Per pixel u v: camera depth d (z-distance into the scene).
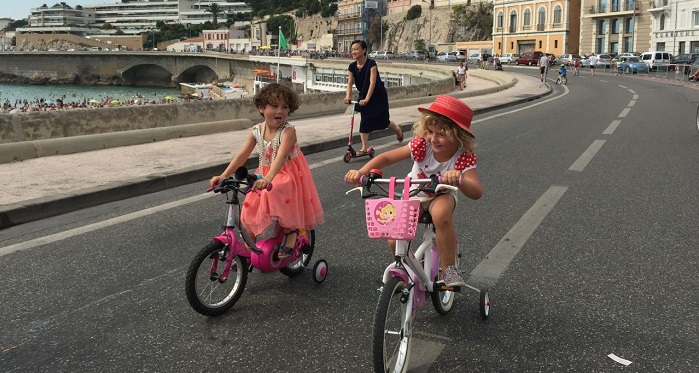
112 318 3.61
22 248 4.95
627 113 16.44
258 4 189.25
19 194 6.38
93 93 116.81
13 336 3.38
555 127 13.51
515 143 11.02
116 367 3.03
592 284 4.10
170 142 10.91
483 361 3.08
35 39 179.75
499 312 3.69
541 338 3.33
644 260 4.55
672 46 60.06
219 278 3.64
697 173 7.88
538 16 78.25
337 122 14.63
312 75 81.81
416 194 3.17
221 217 5.90
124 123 11.48
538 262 4.56
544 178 7.78
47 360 3.10
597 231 5.35
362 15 124.69
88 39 179.50
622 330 3.41
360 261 4.64
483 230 5.44
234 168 3.98
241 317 3.64
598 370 2.98
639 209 6.10
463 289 4.07
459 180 2.96
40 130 9.99
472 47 93.31
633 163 8.73
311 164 9.12
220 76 118.38
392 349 2.88
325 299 3.92
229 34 168.75
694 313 3.61
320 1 151.75
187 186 7.63
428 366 3.03
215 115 13.56
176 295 3.97
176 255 4.75
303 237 4.26
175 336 3.38
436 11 110.19
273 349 3.21
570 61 63.47
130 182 7.01
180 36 192.12
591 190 7.02
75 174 7.59
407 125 13.88
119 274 4.34
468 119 3.10
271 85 3.85
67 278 4.26
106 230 5.48
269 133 3.95
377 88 9.48
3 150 8.54
